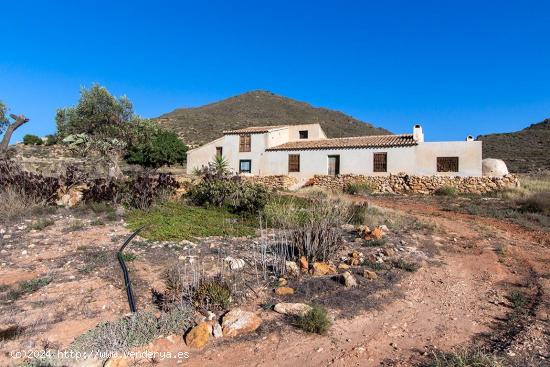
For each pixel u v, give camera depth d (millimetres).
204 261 7773
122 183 13031
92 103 27078
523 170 39719
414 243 10250
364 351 4723
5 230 9312
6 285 6164
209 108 86938
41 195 11805
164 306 5578
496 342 5051
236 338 4953
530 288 7324
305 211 11750
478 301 6652
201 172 21656
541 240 11828
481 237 11773
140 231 9703
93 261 7398
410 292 6887
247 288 6426
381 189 25484
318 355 4609
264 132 31812
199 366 4305
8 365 4098
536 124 74188
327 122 82125
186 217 11688
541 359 4508
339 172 28766
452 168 25641
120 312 5492
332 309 5859
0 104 25500
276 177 29094
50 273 6785
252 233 10461
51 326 5000
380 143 27922
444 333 5336
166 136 30734
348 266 7836
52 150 39656
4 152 19531
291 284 6660
